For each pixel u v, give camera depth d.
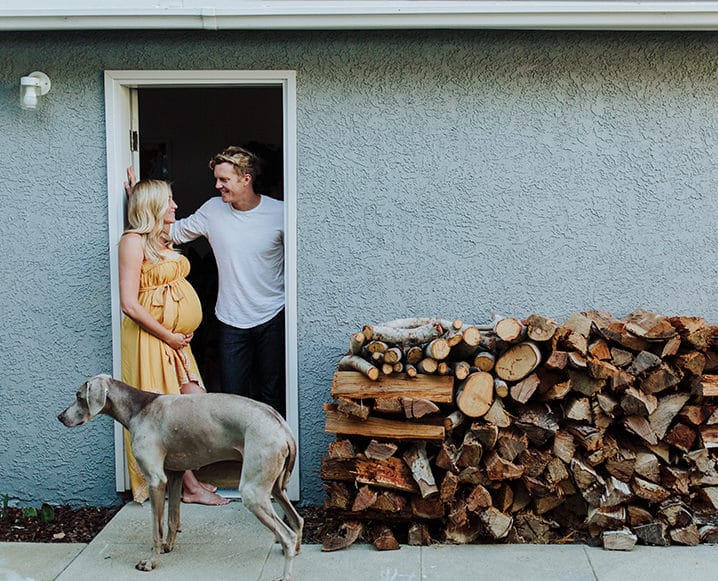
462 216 5.20
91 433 5.41
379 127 5.17
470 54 5.12
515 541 4.76
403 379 4.62
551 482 4.62
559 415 4.71
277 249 5.55
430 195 5.20
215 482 4.73
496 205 5.19
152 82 5.21
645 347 4.67
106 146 5.23
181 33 5.16
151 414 4.44
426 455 4.67
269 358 5.61
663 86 5.09
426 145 5.17
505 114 5.14
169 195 5.16
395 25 4.85
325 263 5.25
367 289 5.25
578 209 5.18
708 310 5.20
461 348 4.66
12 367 5.38
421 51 5.12
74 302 5.32
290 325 5.29
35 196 5.28
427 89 5.14
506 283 5.22
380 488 4.65
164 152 8.41
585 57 5.10
